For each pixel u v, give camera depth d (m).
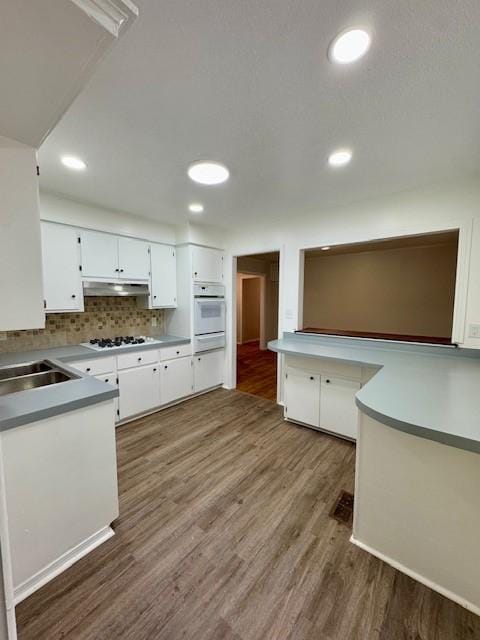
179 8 0.88
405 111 1.38
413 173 2.10
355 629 1.15
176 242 3.69
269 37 0.98
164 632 1.14
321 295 6.42
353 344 2.87
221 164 1.94
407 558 1.39
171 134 1.58
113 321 3.42
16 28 0.61
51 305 2.58
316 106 1.35
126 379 3.00
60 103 0.85
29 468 1.29
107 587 1.31
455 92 1.25
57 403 1.36
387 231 2.57
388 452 1.42
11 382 1.91
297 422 3.03
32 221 1.05
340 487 2.02
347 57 1.06
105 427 1.55
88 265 2.83
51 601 1.25
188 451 2.49
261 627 1.16
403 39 0.98
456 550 1.26
